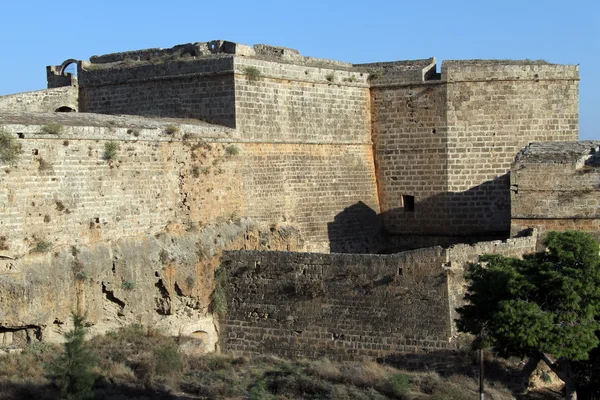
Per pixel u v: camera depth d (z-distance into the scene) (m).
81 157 35.75
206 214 41.25
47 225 34.38
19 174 33.38
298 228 45.34
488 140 48.31
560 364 30.83
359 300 37.16
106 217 36.75
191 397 32.12
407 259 36.34
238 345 39.88
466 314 30.70
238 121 42.88
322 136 47.31
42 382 31.00
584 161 42.03
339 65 51.62
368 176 49.69
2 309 32.78
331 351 37.59
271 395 32.41
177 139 40.06
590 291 28.52
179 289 39.12
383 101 49.62
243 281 40.00
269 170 44.34
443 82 48.12
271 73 44.38
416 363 35.75
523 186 41.56
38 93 45.59
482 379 31.09
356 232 48.50
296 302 38.59
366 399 31.61
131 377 33.12
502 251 37.66
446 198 48.41
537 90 48.53
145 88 45.31
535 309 28.33
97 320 36.41
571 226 40.97
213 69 43.16
